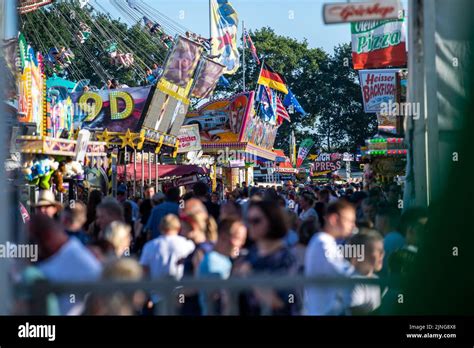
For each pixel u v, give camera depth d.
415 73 12.07
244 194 25.19
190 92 34.19
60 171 21.70
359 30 21.27
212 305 6.98
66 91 31.73
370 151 26.75
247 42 60.62
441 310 8.21
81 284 6.20
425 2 11.13
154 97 31.45
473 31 11.11
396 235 9.93
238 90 95.56
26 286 6.23
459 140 10.45
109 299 6.84
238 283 6.23
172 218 10.02
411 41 12.02
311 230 10.02
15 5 9.48
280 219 7.38
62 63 36.31
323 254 7.75
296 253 9.90
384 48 21.22
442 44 11.12
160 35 36.59
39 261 7.34
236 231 8.69
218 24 45.97
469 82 10.99
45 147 18.89
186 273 9.81
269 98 57.31
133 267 6.96
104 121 31.58
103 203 11.82
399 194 19.11
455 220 9.19
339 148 102.00
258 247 7.52
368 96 25.97
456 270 8.67
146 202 16.94
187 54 32.31
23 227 7.99
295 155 99.94
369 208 13.07
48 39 40.56
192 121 51.88
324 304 7.23
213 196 26.42
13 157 18.19
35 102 20.80
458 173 9.63
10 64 15.62
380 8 8.66
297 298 7.18
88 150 23.84
